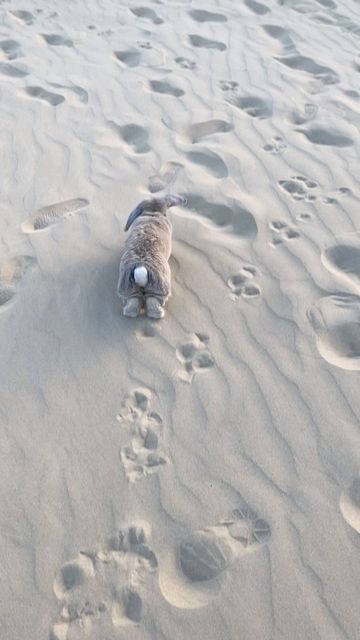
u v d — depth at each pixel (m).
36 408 2.25
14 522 2.01
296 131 3.48
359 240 2.80
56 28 4.43
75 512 2.03
